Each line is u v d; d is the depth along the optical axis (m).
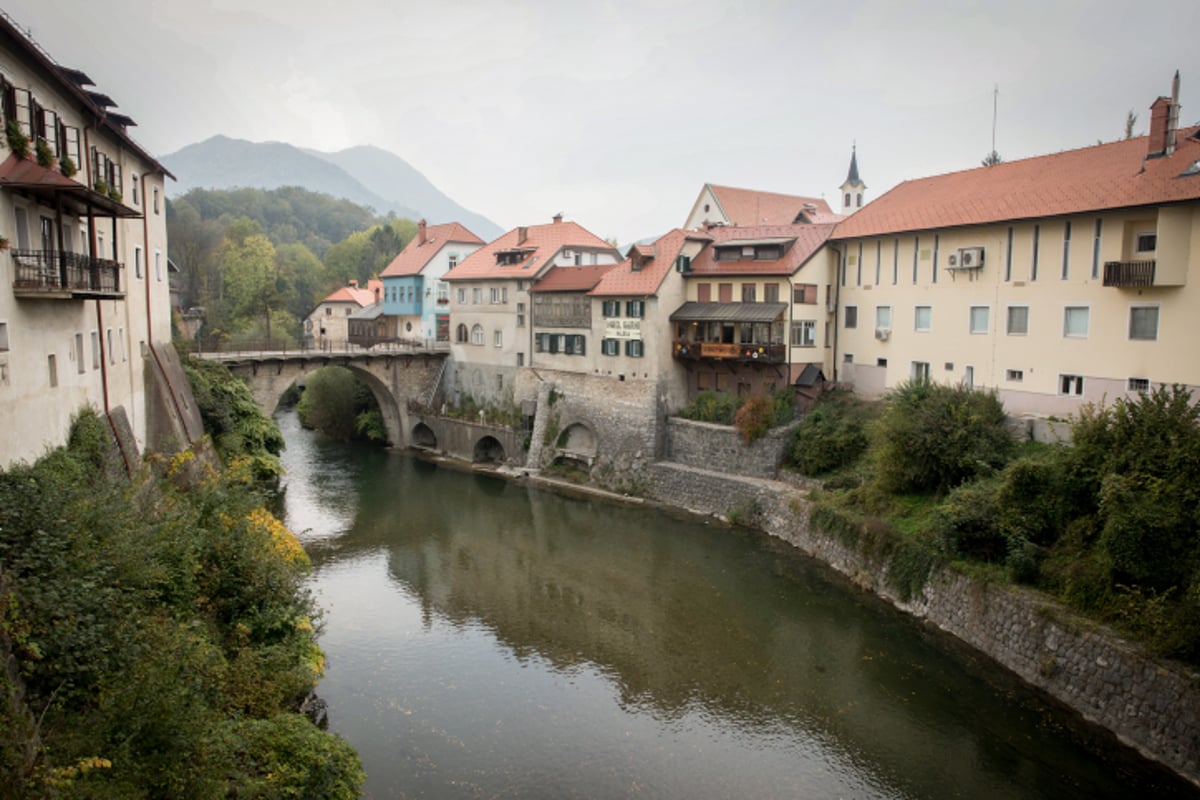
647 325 44.34
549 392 50.72
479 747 20.08
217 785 11.73
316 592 30.44
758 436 39.47
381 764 19.16
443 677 23.73
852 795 18.41
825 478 36.56
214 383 42.41
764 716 21.66
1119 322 29.75
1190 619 18.39
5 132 18.27
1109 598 20.92
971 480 28.56
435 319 68.06
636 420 45.16
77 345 22.03
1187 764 17.72
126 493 18.09
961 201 36.78
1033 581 23.55
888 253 39.44
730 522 38.53
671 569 32.56
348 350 56.16
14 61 18.97
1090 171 32.53
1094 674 20.27
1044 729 20.30
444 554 34.94
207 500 22.09
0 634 10.91
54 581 12.21
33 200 19.98
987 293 34.69
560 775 19.00
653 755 19.88
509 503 43.44
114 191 26.56
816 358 42.34
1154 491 20.56
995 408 30.42
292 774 14.23
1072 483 23.75
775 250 41.97
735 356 41.75
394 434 60.16
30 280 17.92
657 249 46.25
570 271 52.00
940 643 25.09
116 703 11.15
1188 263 27.23
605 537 37.12
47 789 9.03
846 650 25.08
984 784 18.61
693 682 23.48
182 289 88.88
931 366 37.50
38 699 11.02
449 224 70.19
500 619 27.97
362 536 37.47
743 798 18.30
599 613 28.39
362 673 23.89
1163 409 22.27
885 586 28.88
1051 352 32.25
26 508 13.45
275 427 45.62
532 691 22.98
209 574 19.34
